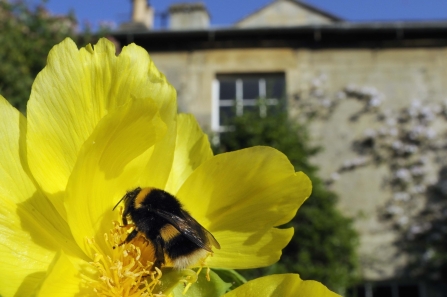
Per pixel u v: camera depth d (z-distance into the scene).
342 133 7.80
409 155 7.68
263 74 8.12
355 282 6.89
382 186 7.61
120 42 8.09
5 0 5.95
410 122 7.80
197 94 7.95
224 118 7.75
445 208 7.50
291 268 6.64
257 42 8.04
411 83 7.92
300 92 7.92
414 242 7.42
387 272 7.34
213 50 8.06
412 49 8.02
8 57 5.47
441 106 7.83
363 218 7.49
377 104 7.82
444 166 7.66
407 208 7.54
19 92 5.24
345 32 7.89
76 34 6.62
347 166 7.69
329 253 6.74
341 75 7.97
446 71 7.91
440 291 7.34
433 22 7.73
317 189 7.09
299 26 7.77
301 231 6.80
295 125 7.59
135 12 10.20
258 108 7.65
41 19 6.16
